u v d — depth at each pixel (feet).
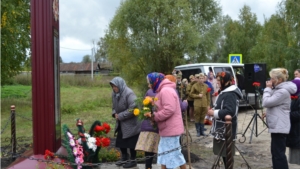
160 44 55.72
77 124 18.26
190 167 19.74
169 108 15.05
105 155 21.22
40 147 17.03
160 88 15.75
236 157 23.25
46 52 16.88
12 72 56.70
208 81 36.24
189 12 56.34
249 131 32.55
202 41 61.00
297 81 18.19
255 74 36.73
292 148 18.22
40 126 17.02
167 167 15.52
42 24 16.89
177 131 15.43
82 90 93.61
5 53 50.60
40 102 16.99
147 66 57.82
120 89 19.34
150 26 56.54
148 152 17.62
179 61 55.93
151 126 17.54
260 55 100.53
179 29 54.49
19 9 50.78
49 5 16.87
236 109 15.81
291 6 70.95
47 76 16.92
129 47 57.52
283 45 72.49
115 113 19.89
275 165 16.60
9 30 48.47
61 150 18.21
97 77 113.60
